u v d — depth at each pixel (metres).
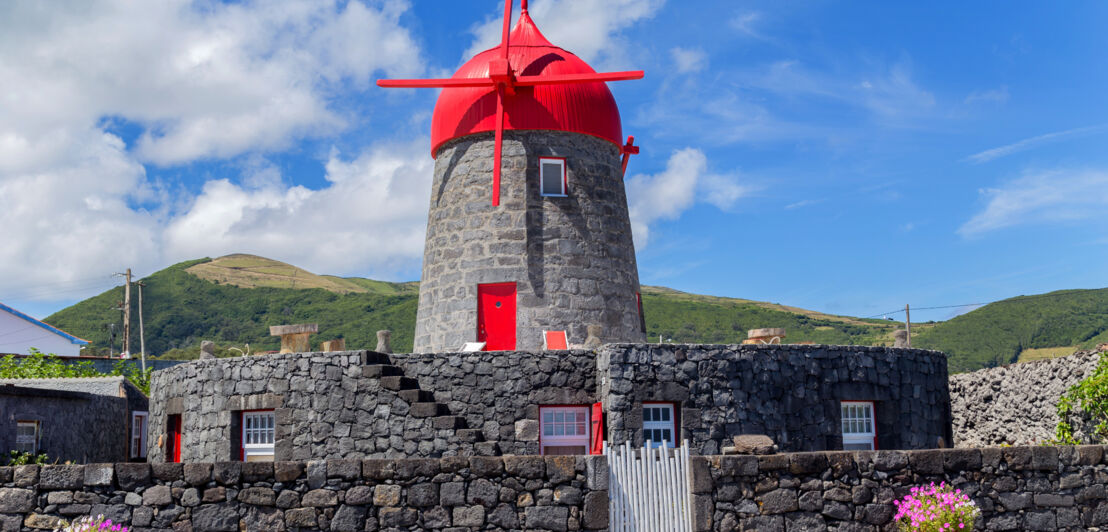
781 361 17.86
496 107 22.91
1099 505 13.50
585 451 17.95
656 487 12.47
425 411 17.47
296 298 115.81
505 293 22.31
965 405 26.11
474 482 12.23
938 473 13.14
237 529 12.05
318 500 12.09
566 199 22.94
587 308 22.44
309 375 18.19
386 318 101.06
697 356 17.27
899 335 20.78
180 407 20.41
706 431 17.05
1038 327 71.94
